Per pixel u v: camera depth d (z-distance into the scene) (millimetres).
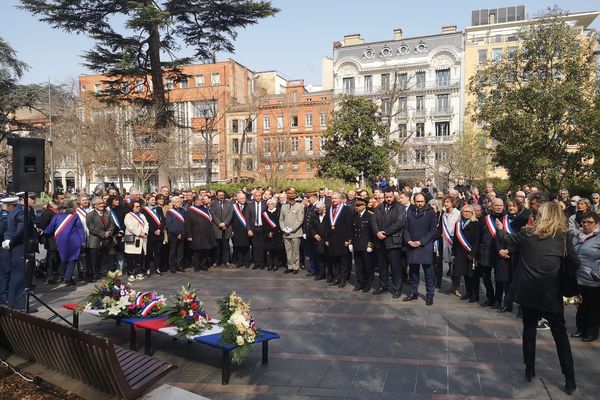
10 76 32844
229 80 57531
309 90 65875
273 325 7648
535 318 5309
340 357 6168
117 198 12352
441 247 10461
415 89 53188
